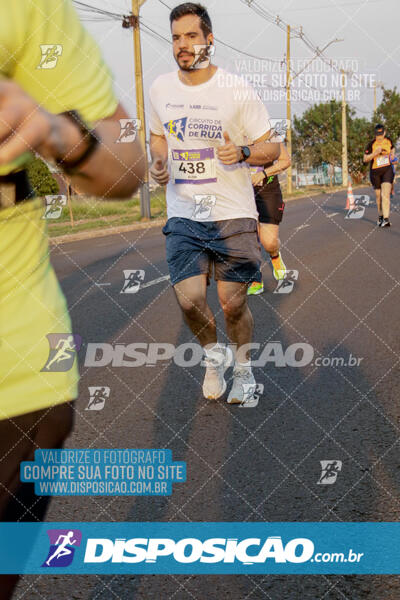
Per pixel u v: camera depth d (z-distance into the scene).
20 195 1.05
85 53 1.05
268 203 5.68
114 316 5.25
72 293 6.44
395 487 2.26
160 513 2.15
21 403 1.09
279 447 2.64
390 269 6.69
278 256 5.96
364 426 2.81
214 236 3.01
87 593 1.73
